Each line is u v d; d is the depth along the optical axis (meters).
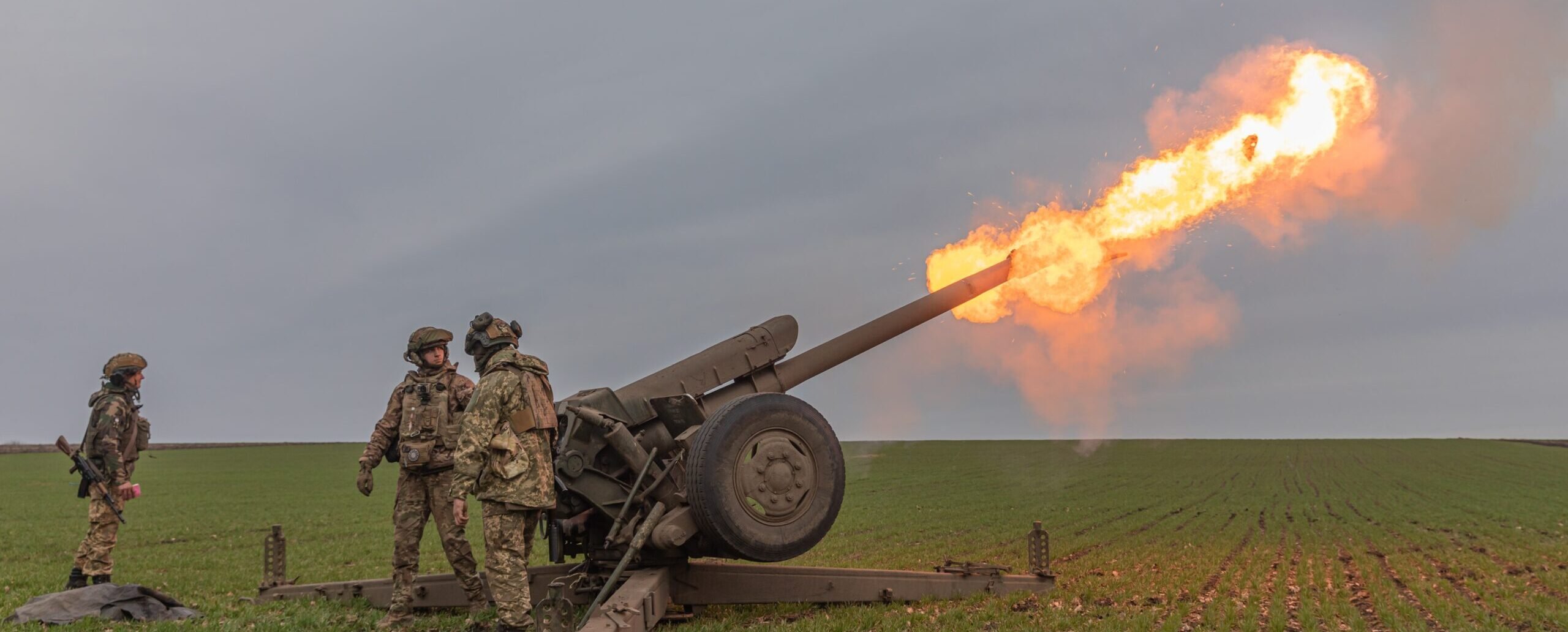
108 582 10.40
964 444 93.00
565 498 9.03
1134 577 13.18
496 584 7.55
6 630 8.14
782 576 9.61
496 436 7.62
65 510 30.45
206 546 19.83
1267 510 29.41
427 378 9.53
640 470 9.01
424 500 9.41
